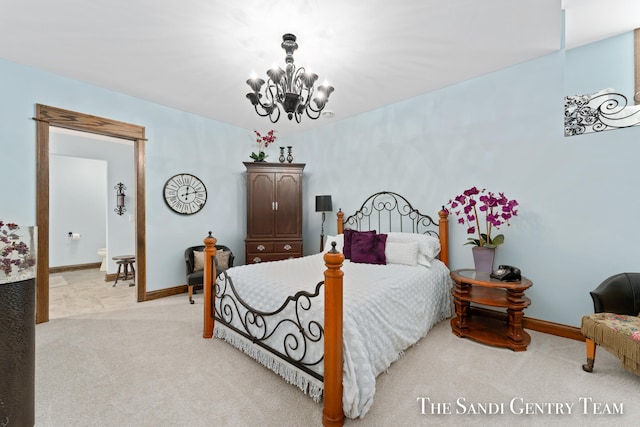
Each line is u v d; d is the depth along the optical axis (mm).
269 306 1949
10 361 663
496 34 2207
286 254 4273
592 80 2709
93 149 5047
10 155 2615
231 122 4359
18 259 694
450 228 3111
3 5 1863
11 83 2615
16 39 2266
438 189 3199
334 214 4281
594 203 2334
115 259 4375
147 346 2279
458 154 3047
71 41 2289
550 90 2520
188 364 2008
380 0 1810
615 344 1713
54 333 2521
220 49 2379
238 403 1594
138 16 1975
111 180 5070
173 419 1462
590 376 1836
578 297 2398
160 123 3664
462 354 2135
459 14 1960
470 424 1432
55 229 5500
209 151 4207
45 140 2799
